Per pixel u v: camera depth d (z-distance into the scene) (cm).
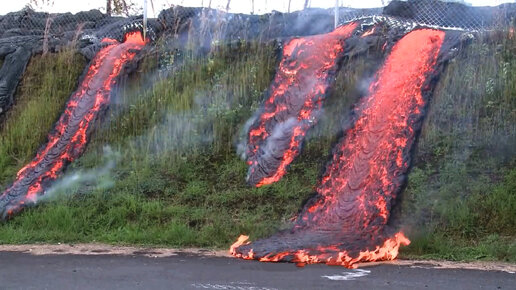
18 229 1008
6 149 1271
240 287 682
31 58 1460
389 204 946
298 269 774
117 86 1334
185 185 1102
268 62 1298
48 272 758
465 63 1183
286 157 1120
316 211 969
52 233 984
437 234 912
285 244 871
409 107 1095
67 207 1041
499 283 713
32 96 1395
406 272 761
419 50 1189
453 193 990
